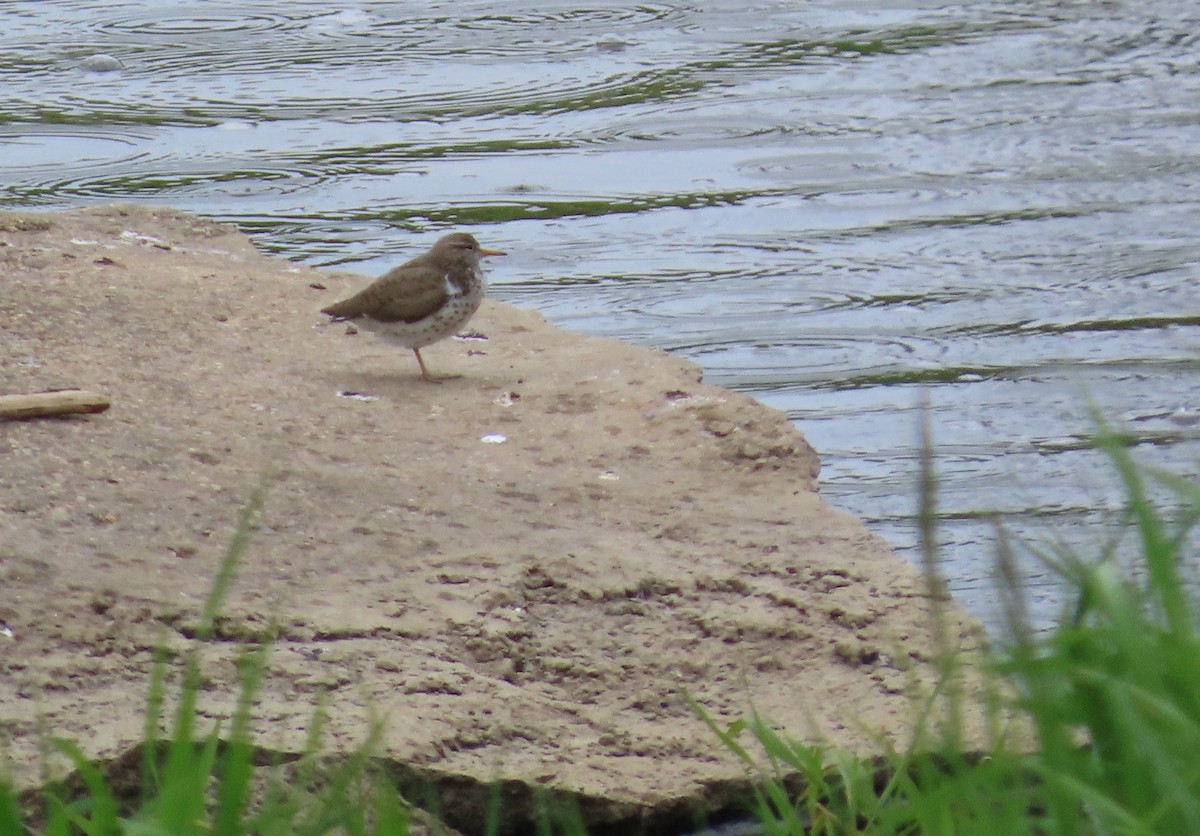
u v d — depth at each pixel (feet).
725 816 28.55
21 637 29.27
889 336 50.29
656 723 30.17
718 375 47.47
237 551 22.88
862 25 90.53
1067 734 22.03
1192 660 20.79
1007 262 56.24
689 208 62.54
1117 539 23.40
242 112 76.07
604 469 39.63
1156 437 42.47
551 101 77.36
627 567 34.68
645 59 84.43
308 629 30.94
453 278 43.78
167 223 56.65
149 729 22.25
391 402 42.57
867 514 38.93
